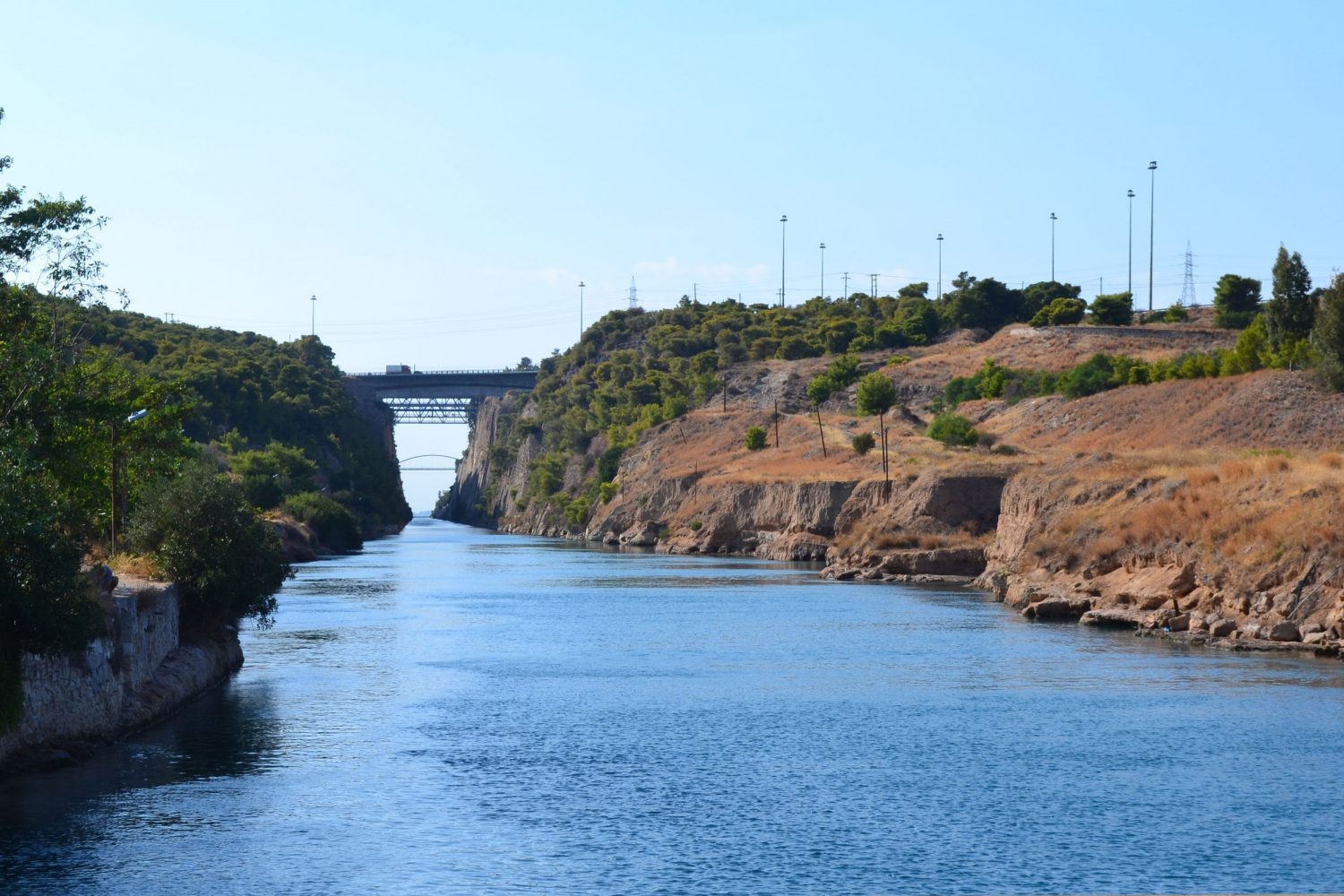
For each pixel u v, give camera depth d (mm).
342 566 155625
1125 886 32625
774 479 176125
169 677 55219
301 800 40469
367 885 32906
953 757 45875
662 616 91938
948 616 89062
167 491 63812
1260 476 79062
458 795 41219
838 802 40312
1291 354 138875
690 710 55312
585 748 47781
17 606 38656
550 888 32719
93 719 46875
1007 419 175250
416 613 95875
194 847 35781
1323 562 68625
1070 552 89812
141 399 68812
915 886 32750
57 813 38531
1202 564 75812
